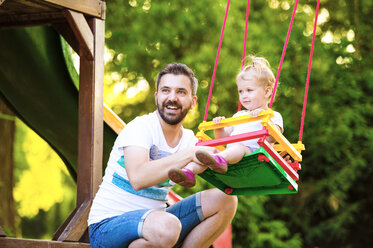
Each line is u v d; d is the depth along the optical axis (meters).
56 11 5.71
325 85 13.09
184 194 11.44
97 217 4.36
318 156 13.20
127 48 12.96
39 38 6.09
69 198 13.31
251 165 4.16
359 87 13.13
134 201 4.34
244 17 12.89
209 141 4.14
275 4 13.41
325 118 12.98
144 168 4.12
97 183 5.54
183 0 12.98
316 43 13.12
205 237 4.64
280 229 12.45
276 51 12.77
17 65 6.24
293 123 13.09
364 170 13.30
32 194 13.02
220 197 4.58
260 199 12.09
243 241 12.41
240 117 4.11
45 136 6.87
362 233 13.80
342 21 13.74
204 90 12.82
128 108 13.28
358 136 13.10
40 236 12.94
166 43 13.09
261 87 4.80
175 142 4.52
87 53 5.60
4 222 10.69
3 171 10.71
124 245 4.21
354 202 13.81
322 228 13.19
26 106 6.57
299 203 13.30
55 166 13.16
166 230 4.05
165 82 4.36
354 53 13.41
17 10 5.74
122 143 4.25
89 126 5.57
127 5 13.25
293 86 13.10
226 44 12.58
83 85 5.64
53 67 6.22
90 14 5.62
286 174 4.18
